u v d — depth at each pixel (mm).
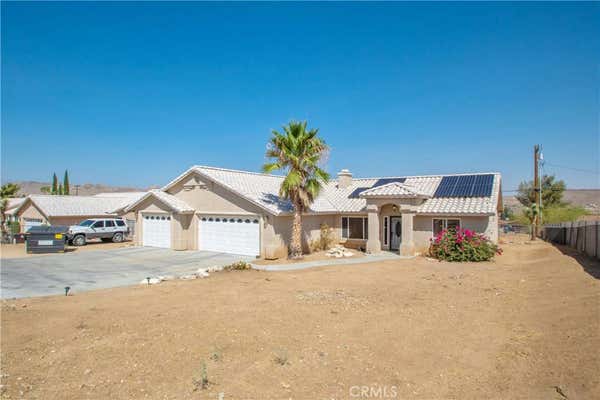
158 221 28703
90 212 38375
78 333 8562
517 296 12344
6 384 6230
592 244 20156
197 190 26688
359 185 30984
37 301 12102
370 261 21609
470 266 19531
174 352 7488
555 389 5844
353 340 8195
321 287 13805
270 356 7316
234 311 10344
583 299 10508
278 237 22750
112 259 22812
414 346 7871
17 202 48531
